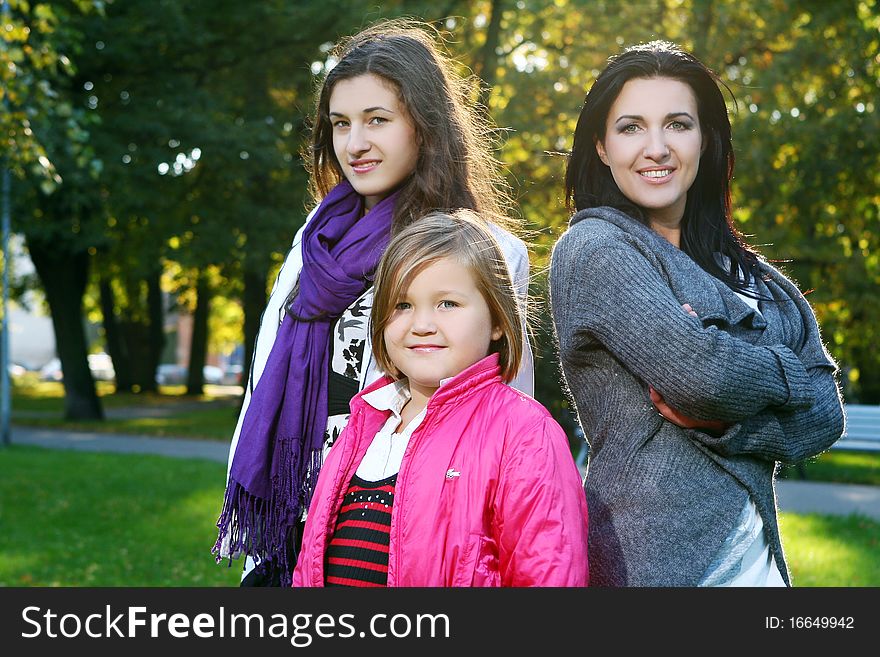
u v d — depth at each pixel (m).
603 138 2.62
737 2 16.45
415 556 2.15
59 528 8.81
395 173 2.68
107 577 6.91
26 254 22.73
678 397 2.22
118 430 20.58
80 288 22.83
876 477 12.62
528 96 16.58
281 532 2.63
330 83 2.76
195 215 20.03
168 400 33.16
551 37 18.11
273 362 2.69
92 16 17.77
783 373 2.26
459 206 2.71
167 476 12.30
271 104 20.19
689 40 16.41
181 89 19.12
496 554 2.15
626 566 2.27
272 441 2.67
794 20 16.22
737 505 2.28
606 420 2.37
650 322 2.25
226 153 18.19
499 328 2.33
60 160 16.47
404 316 2.28
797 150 15.62
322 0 18.84
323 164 2.99
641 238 2.44
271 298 2.84
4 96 8.03
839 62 15.55
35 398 34.97
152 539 8.32
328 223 2.78
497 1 17.20
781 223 15.82
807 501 10.38
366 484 2.32
